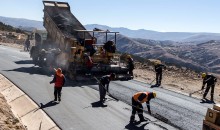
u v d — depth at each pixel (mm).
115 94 15914
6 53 31688
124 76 20719
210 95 18328
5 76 18750
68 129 10719
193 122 12188
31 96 14602
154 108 13891
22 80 18031
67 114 12289
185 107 14469
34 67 23094
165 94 17062
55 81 13891
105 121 11727
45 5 24094
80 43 20141
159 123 11836
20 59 27422
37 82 17812
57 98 14594
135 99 11797
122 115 12578
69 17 24594
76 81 18812
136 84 19219
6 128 10141
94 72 19547
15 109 13352
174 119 12422
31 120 11961
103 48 21047
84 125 11172
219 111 8734
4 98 14328
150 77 23094
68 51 20250
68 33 22516
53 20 23422
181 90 18938
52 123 11273
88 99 14750
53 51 22594
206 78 16781
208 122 8969
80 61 19594
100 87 14078
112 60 21547
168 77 24078
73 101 14227
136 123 11688
